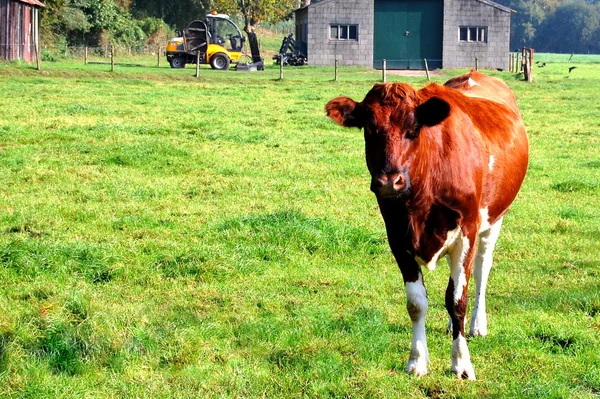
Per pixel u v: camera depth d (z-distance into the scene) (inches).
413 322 251.6
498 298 331.0
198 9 2979.8
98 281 346.0
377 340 275.4
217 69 1883.6
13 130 734.5
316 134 794.2
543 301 324.2
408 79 1664.6
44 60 1943.9
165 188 532.7
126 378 246.1
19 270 350.0
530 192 543.2
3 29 1627.7
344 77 1678.2
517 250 404.5
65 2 2277.3
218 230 424.5
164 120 858.1
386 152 221.6
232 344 276.1
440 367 256.7
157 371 252.7
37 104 961.5
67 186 530.6
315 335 284.0
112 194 512.4
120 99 1069.8
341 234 408.5
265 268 366.0
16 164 595.5
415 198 233.1
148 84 1358.3
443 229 241.1
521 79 1761.8
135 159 618.5
